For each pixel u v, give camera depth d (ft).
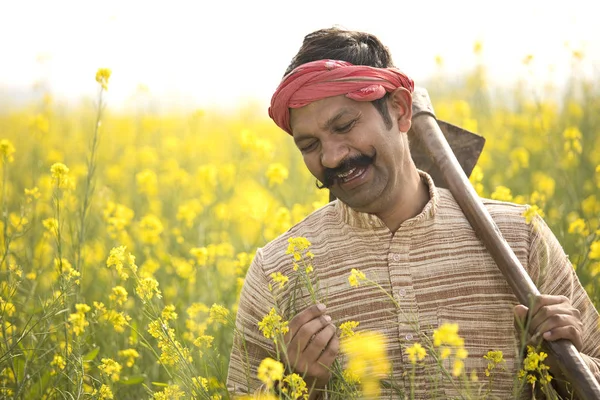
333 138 7.66
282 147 28.58
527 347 7.63
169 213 21.63
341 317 8.09
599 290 11.24
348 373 7.61
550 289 8.20
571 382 7.21
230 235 18.66
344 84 7.51
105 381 10.32
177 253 17.03
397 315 7.90
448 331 6.66
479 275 7.95
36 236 15.56
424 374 7.74
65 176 11.43
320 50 7.83
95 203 18.71
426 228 8.04
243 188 20.93
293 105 7.63
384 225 8.05
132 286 13.43
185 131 33.60
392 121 7.81
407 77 7.93
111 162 28.66
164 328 9.19
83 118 35.29
